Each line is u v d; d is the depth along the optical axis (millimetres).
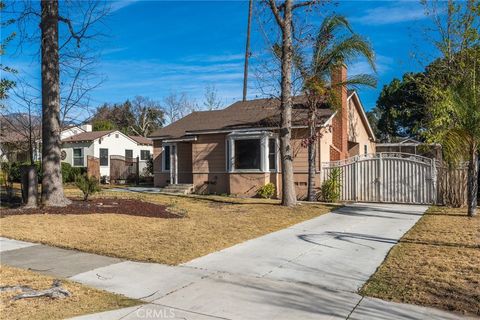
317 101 18047
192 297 5918
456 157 12828
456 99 12188
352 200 18016
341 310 5398
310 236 10305
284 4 15539
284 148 15992
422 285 6305
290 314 5266
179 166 24844
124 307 5508
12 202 16125
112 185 28828
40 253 8445
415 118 39094
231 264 7691
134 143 37469
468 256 7934
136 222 11766
